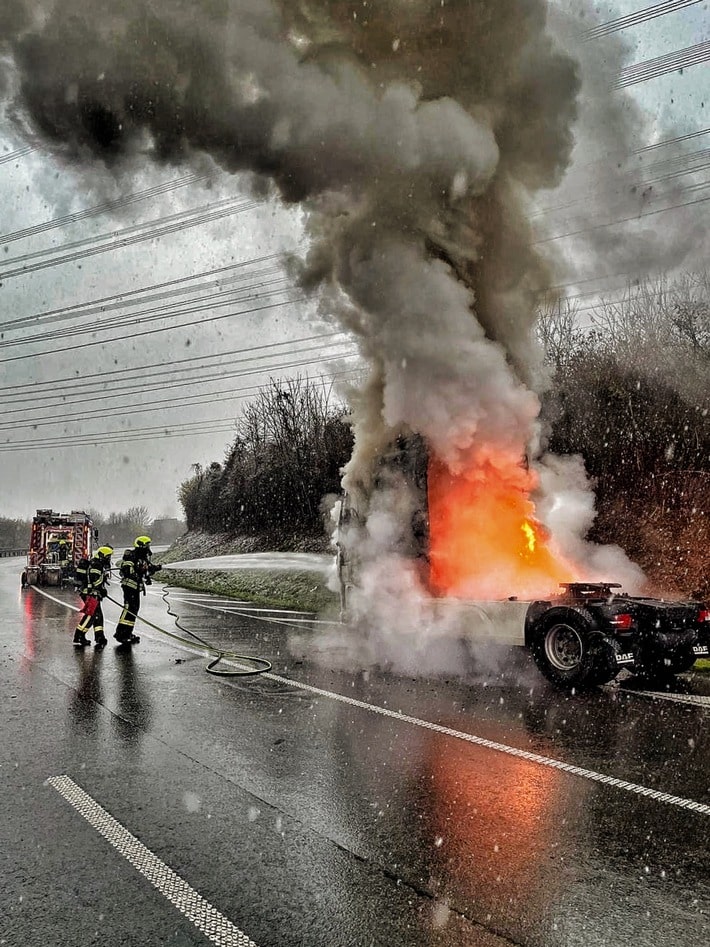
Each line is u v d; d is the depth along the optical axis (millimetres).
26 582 25406
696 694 7727
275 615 15172
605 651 7609
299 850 4000
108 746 5895
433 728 6379
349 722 6586
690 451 15422
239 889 3578
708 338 15234
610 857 3898
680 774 5184
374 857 3912
